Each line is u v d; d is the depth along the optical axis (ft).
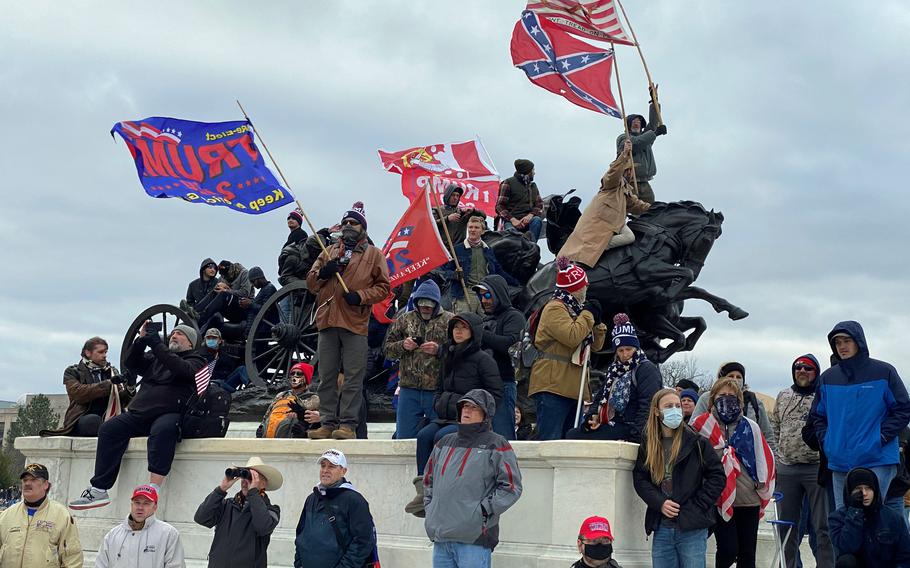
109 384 49.21
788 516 40.42
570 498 34.94
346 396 42.83
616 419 36.99
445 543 32.24
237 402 56.85
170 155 50.70
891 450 35.14
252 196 49.90
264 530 34.58
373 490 40.37
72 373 49.62
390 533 39.78
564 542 34.78
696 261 52.90
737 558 36.17
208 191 50.21
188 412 44.55
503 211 58.65
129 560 35.24
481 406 32.45
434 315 41.04
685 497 32.94
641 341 54.39
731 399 36.14
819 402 36.55
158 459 43.62
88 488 46.39
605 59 53.06
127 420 44.75
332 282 43.06
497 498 31.76
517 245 52.80
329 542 32.40
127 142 51.21
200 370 44.70
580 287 39.55
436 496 32.22
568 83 53.16
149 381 45.19
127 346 60.59
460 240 53.72
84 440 47.50
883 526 31.65
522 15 53.88
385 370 54.19
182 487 44.45
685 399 40.27
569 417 40.06
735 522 36.09
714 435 35.06
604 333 40.83
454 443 32.53
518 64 54.19
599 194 50.75
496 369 37.52
